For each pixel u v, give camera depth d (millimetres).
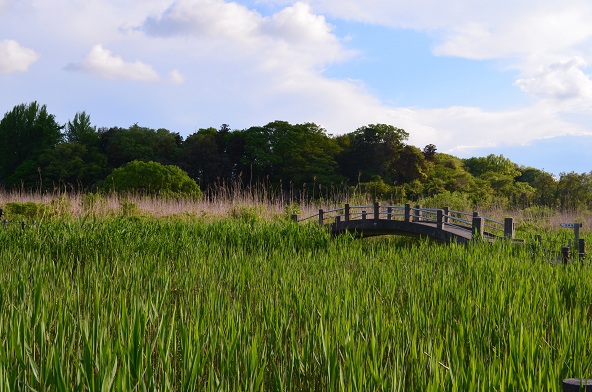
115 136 53688
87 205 19203
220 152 53875
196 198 31844
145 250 11156
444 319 5941
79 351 4062
